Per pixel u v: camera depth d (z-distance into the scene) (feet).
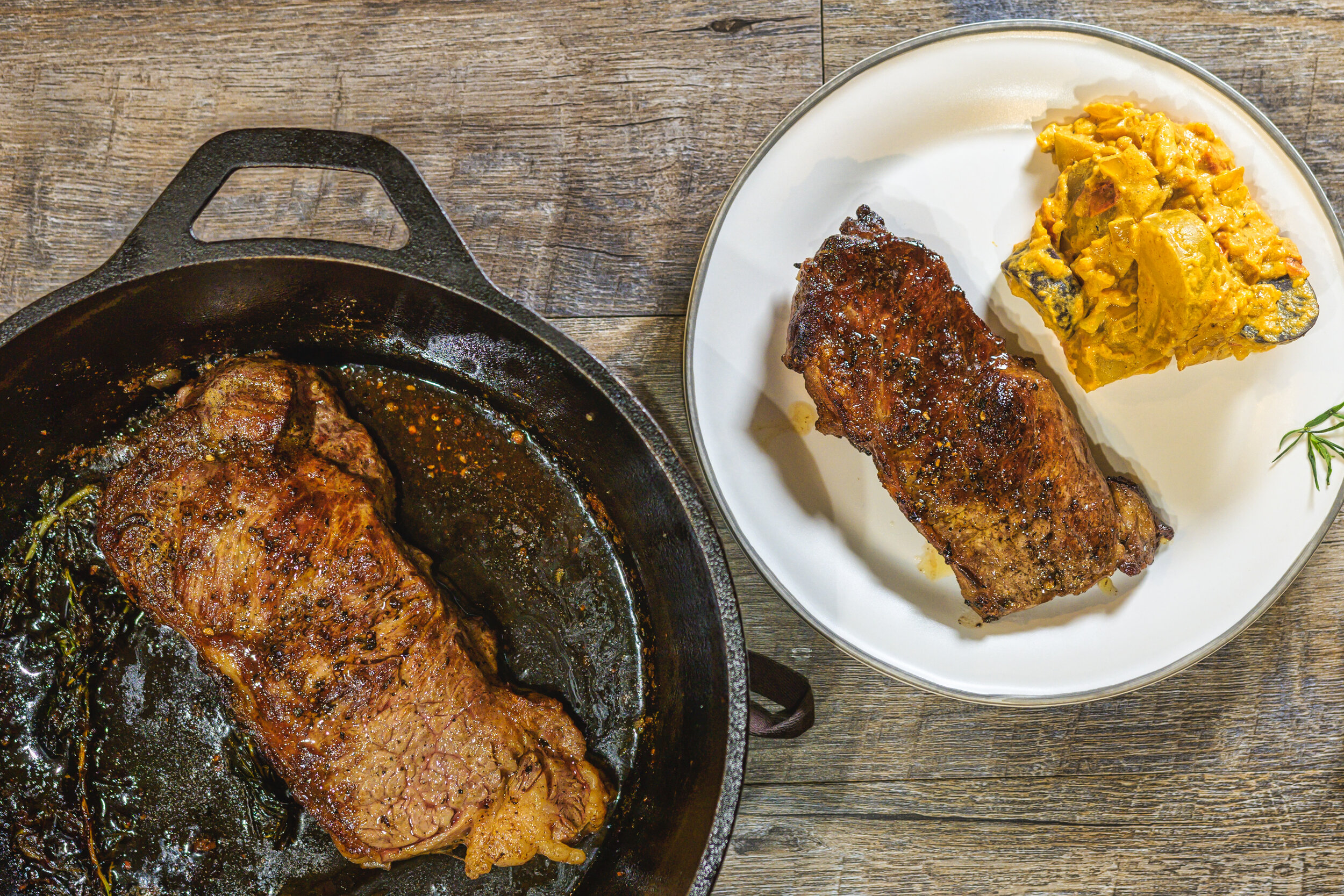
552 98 1.98
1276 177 1.89
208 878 1.91
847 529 1.97
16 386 1.84
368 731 1.81
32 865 1.90
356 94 1.98
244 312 1.90
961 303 1.83
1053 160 1.92
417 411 1.98
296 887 1.92
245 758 1.92
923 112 1.91
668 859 1.91
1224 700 2.02
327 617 1.81
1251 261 1.83
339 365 1.98
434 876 1.94
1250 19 1.96
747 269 1.94
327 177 1.98
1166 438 1.96
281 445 1.85
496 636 1.96
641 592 1.99
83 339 1.84
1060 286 1.88
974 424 1.83
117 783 1.91
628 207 1.99
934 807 2.02
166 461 1.83
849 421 1.85
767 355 1.95
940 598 1.98
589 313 1.99
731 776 1.76
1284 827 2.02
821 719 2.01
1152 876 2.02
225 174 1.81
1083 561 1.85
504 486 1.98
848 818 2.02
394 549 1.85
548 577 1.98
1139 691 2.02
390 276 1.82
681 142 1.99
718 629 1.81
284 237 1.95
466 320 1.88
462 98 1.98
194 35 1.98
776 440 1.96
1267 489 1.93
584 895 1.94
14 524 1.92
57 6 1.97
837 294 1.83
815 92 1.90
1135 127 1.86
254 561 1.80
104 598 1.92
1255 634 2.01
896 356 1.83
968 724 2.02
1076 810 2.02
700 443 1.94
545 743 1.88
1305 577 2.01
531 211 1.99
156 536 1.81
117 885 1.91
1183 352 1.88
